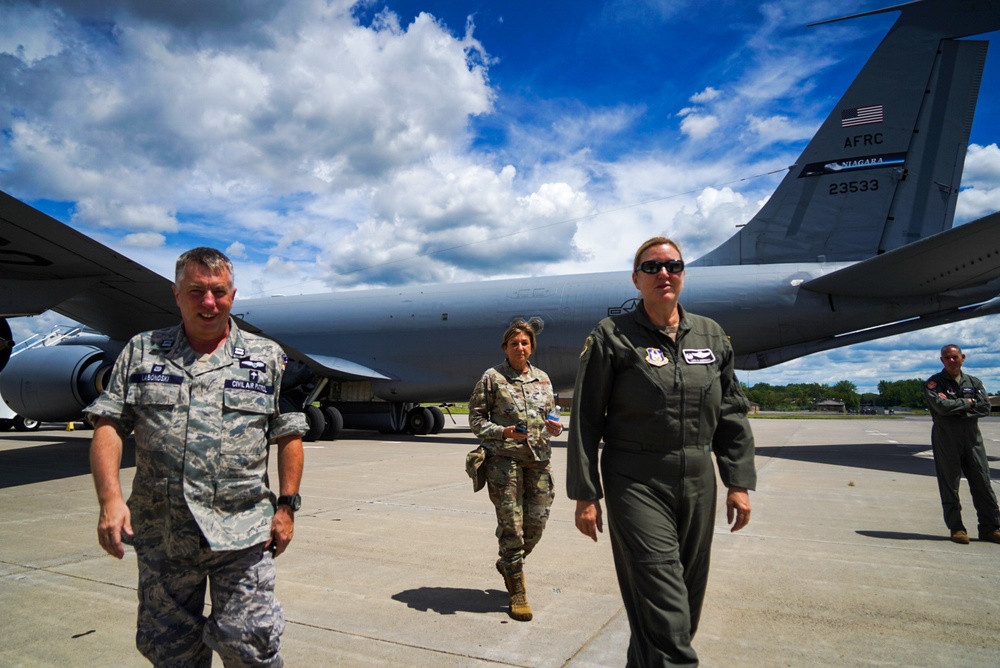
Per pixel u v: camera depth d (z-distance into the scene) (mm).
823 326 12023
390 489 7992
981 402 5289
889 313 11750
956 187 11539
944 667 2910
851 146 12070
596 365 2498
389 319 15812
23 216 7520
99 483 1989
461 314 14938
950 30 11383
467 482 8586
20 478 8797
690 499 2400
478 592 4004
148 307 11414
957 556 4875
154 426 2080
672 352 2467
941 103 11531
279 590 4027
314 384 15742
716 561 4730
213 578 2111
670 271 2486
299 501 2250
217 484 2086
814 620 3506
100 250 8555
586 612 3646
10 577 4266
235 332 2330
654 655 2148
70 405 12797
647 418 2404
